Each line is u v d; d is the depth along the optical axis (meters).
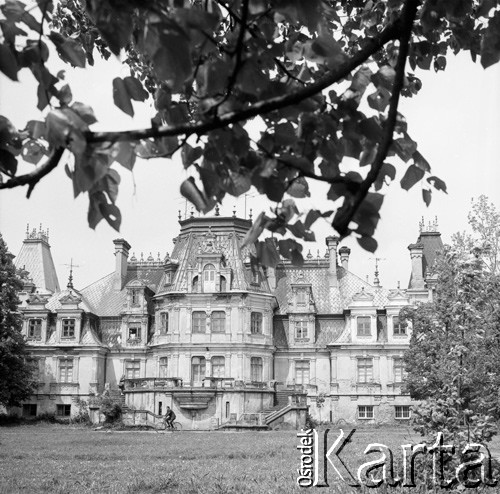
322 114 5.30
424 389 41.97
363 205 4.64
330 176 5.28
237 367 66.25
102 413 62.97
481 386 22.73
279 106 4.46
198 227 72.00
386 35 4.65
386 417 67.50
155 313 70.69
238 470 22.69
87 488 18.14
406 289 73.56
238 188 5.27
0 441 39.72
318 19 4.45
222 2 5.12
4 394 62.09
